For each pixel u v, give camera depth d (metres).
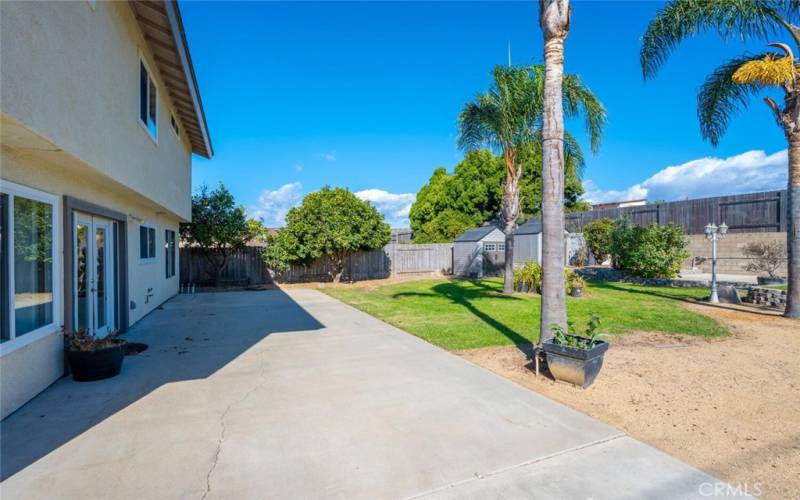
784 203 17.75
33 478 2.99
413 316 9.83
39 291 4.82
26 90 3.45
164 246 12.48
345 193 17.75
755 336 7.54
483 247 22.31
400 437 3.67
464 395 4.71
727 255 19.67
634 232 17.23
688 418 4.11
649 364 5.83
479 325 8.63
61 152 4.33
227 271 17.80
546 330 5.51
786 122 9.11
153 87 8.60
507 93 11.75
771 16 9.00
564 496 2.81
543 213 5.64
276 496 2.80
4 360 4.08
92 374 5.15
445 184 33.75
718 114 10.77
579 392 4.80
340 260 18.59
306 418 4.07
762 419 4.09
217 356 6.38
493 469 3.14
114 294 7.90
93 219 6.77
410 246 22.84
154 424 3.93
